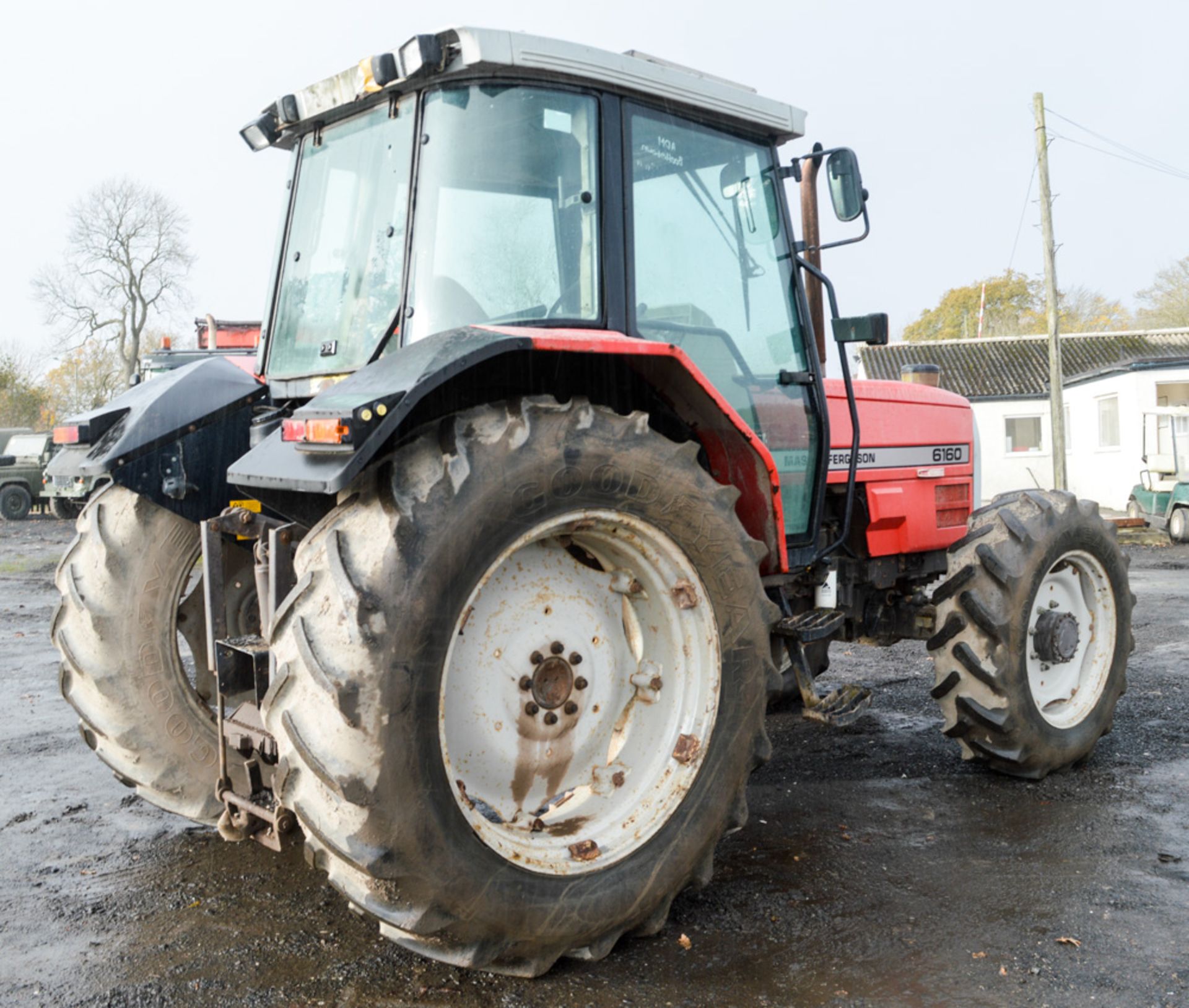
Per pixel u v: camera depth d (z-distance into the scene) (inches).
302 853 125.6
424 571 82.8
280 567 99.0
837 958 98.5
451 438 88.2
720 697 104.7
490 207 106.0
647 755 104.0
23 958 98.5
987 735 152.9
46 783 157.9
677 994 91.6
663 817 100.7
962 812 140.6
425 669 82.8
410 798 81.7
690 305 122.3
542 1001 90.1
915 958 98.3
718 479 119.5
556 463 91.7
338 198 120.8
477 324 105.0
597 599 103.9
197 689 133.2
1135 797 146.5
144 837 132.8
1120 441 931.3
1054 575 159.9
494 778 97.3
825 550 139.6
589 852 95.1
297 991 91.7
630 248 113.6
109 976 94.7
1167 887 114.5
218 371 125.7
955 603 153.5
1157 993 91.6
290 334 126.5
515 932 89.1
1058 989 92.4
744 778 107.3
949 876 118.2
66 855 126.4
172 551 120.7
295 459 85.1
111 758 120.8
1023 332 2069.4
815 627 130.3
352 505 87.0
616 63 111.0
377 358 109.7
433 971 95.4
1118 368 914.1
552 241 108.7
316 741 80.5
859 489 154.9
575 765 102.2
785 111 132.7
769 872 119.7
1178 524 618.2
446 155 105.3
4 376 1529.3
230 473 91.0
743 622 106.3
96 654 118.2
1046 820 137.3
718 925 105.6
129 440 115.1
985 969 96.1
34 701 217.6
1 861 124.5
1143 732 181.6
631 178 114.2
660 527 99.7
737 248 129.6
